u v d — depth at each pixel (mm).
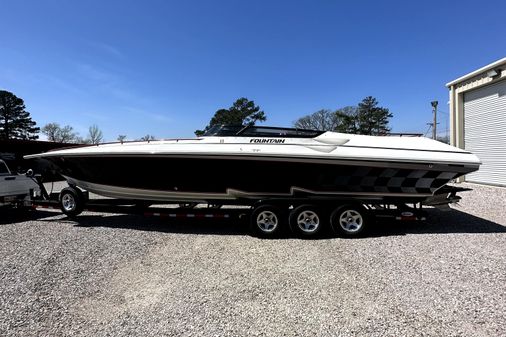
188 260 4434
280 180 5770
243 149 5691
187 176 5984
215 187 5961
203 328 2725
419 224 6500
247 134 5953
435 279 3689
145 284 3639
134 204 6629
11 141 16641
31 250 4883
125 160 6148
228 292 3414
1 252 4809
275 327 2730
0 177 6922
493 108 11039
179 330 2697
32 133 44406
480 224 6438
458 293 3326
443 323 2762
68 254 4684
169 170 6012
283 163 5648
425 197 5840
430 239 5375
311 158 5586
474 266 4082
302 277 3803
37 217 7590
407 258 4422
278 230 5555
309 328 2713
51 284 3650
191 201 6219
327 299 3234
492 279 3672
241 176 5820
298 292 3400
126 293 3416
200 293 3396
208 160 5789
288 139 5805
